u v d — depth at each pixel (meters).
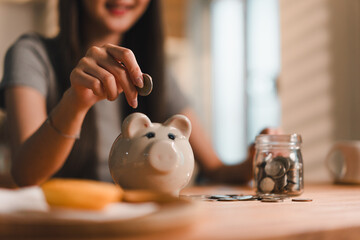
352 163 1.20
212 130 3.97
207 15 4.08
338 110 2.46
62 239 0.32
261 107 3.25
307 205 0.61
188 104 1.78
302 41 2.60
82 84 0.81
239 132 3.57
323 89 2.53
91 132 1.35
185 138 0.71
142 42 1.53
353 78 2.42
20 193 0.45
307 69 2.57
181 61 3.67
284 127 2.65
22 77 1.33
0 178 1.16
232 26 3.68
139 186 0.67
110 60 0.81
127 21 1.49
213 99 3.96
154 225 0.33
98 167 1.44
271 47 3.12
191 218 0.37
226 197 0.71
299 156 0.76
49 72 1.45
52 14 3.38
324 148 2.49
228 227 0.39
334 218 0.47
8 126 1.29
